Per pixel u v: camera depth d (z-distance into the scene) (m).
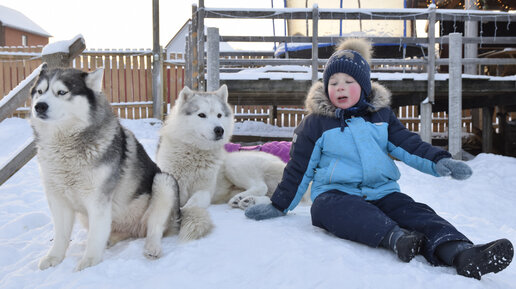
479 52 11.89
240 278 1.86
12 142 8.76
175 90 12.37
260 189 3.55
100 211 2.29
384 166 2.43
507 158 6.48
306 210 3.24
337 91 2.55
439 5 12.13
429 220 2.06
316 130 2.60
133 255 2.28
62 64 3.58
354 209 2.18
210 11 6.98
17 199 4.20
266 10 7.01
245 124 12.04
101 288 1.81
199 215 2.54
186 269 2.01
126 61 11.84
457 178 2.14
